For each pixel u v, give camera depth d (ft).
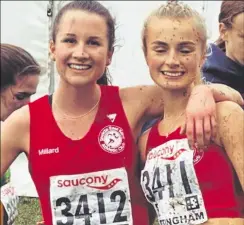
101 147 9.20
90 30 9.02
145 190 9.04
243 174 8.40
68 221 9.15
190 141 8.48
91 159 9.16
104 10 9.29
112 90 9.49
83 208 9.14
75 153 9.16
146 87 9.60
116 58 21.84
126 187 9.18
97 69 9.08
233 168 8.61
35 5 21.89
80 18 9.03
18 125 9.32
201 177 8.51
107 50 9.28
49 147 9.21
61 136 9.21
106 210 9.14
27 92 9.93
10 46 9.99
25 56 9.91
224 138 8.50
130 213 9.19
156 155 8.94
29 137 9.30
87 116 9.29
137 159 9.33
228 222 8.39
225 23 11.47
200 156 8.54
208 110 8.43
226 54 11.61
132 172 9.25
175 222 8.65
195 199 8.53
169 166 8.72
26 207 16.49
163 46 8.89
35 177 9.29
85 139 9.19
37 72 10.06
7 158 9.39
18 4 21.99
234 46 11.34
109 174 9.16
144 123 9.63
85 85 9.06
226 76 11.45
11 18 22.22
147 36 9.11
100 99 9.39
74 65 8.98
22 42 21.88
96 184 9.15
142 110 9.48
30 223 15.11
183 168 8.59
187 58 8.85
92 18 9.06
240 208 8.64
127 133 9.29
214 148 8.56
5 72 9.66
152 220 9.75
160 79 8.97
